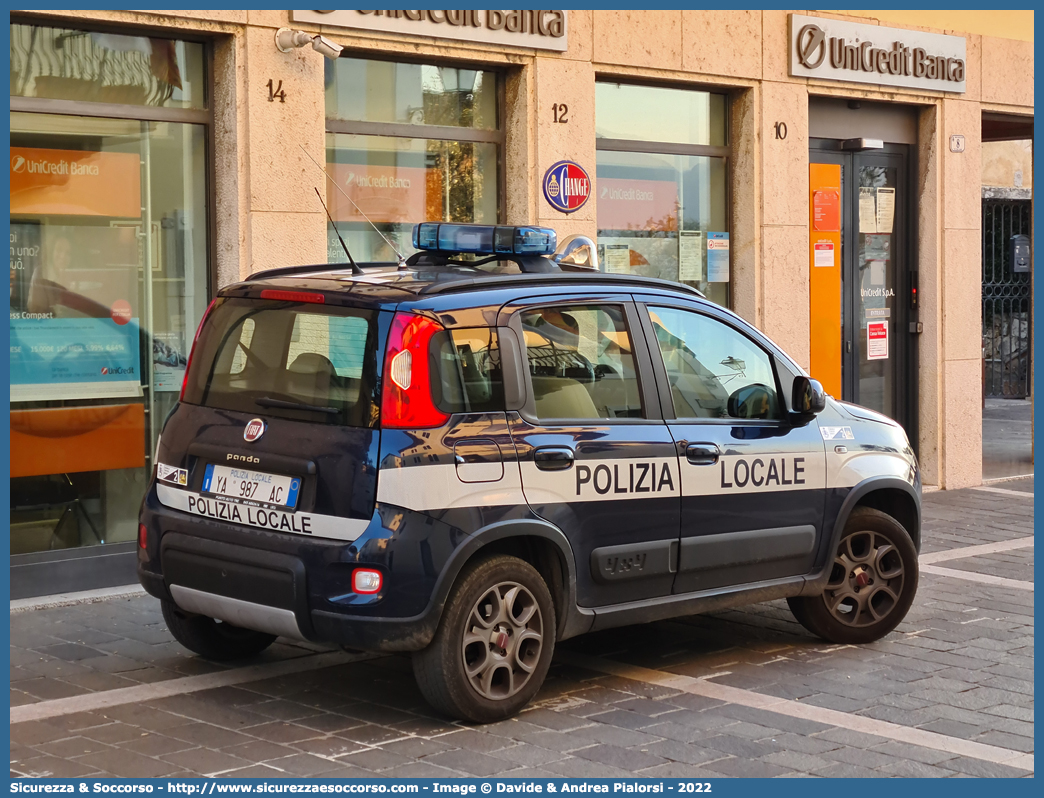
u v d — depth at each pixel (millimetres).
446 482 5191
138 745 5062
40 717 5402
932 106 12508
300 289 5520
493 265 7660
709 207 11156
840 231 12078
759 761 4992
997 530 10336
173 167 8344
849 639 6824
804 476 6543
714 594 6207
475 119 9695
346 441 5156
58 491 8008
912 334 12688
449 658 5211
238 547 5336
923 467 12672
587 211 9969
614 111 10523
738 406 6410
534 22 9531
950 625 7262
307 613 5145
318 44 8242
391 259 9305
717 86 10914
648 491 5883
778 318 11242
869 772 4902
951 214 12609
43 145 7824
